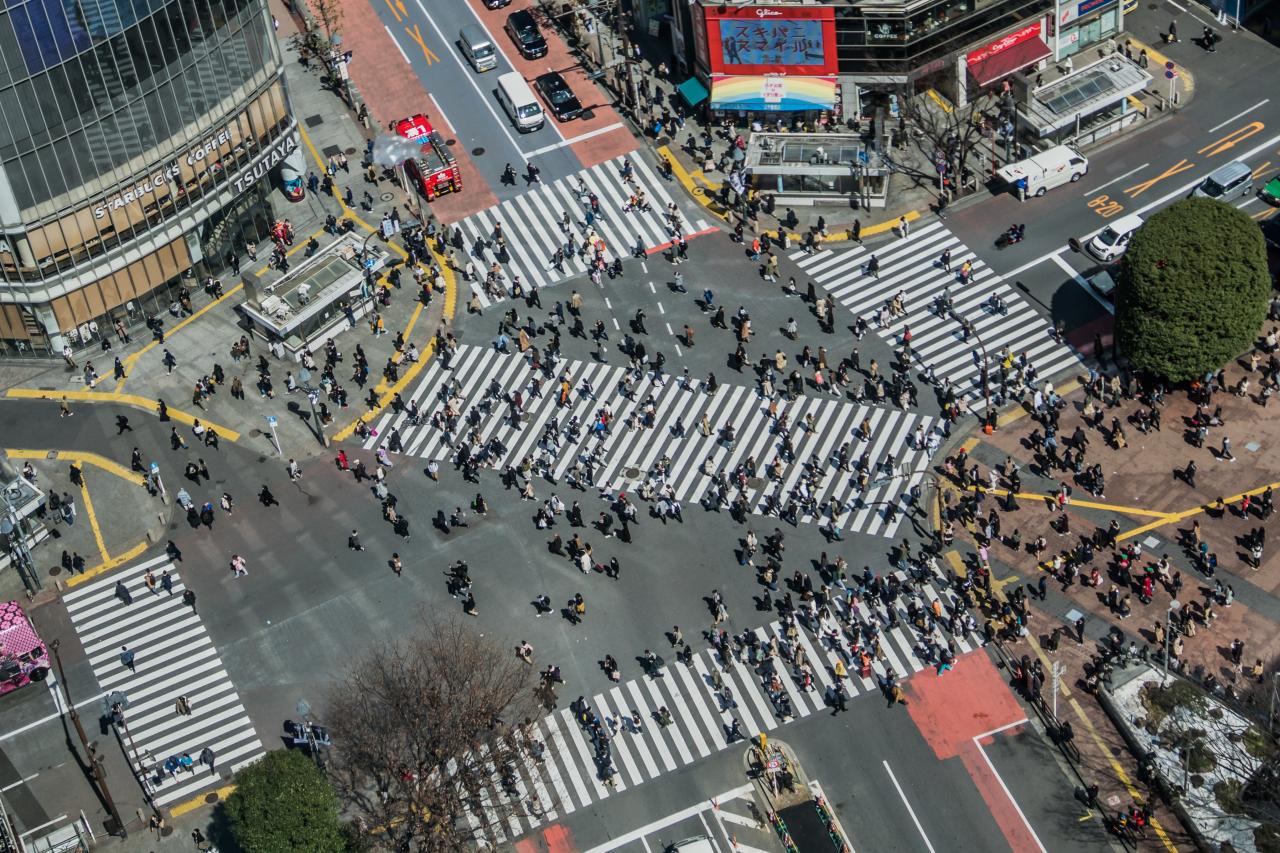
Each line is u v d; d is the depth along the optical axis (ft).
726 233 460.96
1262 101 467.93
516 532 400.47
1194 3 496.23
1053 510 390.01
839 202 462.60
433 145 479.41
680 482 405.80
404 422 426.51
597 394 426.92
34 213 423.23
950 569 381.81
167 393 438.81
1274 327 417.90
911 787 349.41
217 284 460.55
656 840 347.15
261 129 458.09
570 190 477.77
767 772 352.90
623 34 500.33
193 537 408.46
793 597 380.58
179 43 427.74
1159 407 405.80
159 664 386.32
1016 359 421.18
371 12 535.60
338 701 358.64
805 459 406.62
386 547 401.08
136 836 359.25
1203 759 343.05
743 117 485.56
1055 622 370.73
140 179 434.30
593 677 372.38
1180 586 372.99
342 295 444.14
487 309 451.12
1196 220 391.04
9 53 399.24
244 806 329.72
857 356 424.05
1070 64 479.82
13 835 349.82
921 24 458.50
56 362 448.65
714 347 433.48
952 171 458.50
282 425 428.97
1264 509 383.04
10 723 380.78
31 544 408.87
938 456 403.75
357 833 345.10
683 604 382.63
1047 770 348.79
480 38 512.63
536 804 354.33
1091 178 458.09
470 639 372.17
